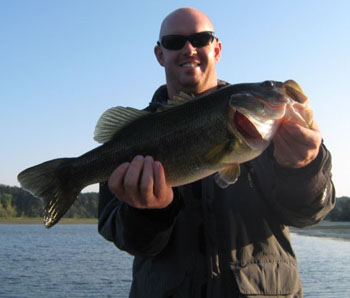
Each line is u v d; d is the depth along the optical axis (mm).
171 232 791
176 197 749
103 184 907
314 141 648
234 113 747
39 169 869
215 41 1029
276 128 687
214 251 761
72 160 861
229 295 740
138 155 719
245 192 795
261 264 757
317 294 3094
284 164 681
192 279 758
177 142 775
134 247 739
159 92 1088
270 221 786
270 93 715
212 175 818
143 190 669
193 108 784
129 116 821
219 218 780
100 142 844
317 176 684
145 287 806
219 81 1062
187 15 989
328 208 748
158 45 1108
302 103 669
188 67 976
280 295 746
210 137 763
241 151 744
